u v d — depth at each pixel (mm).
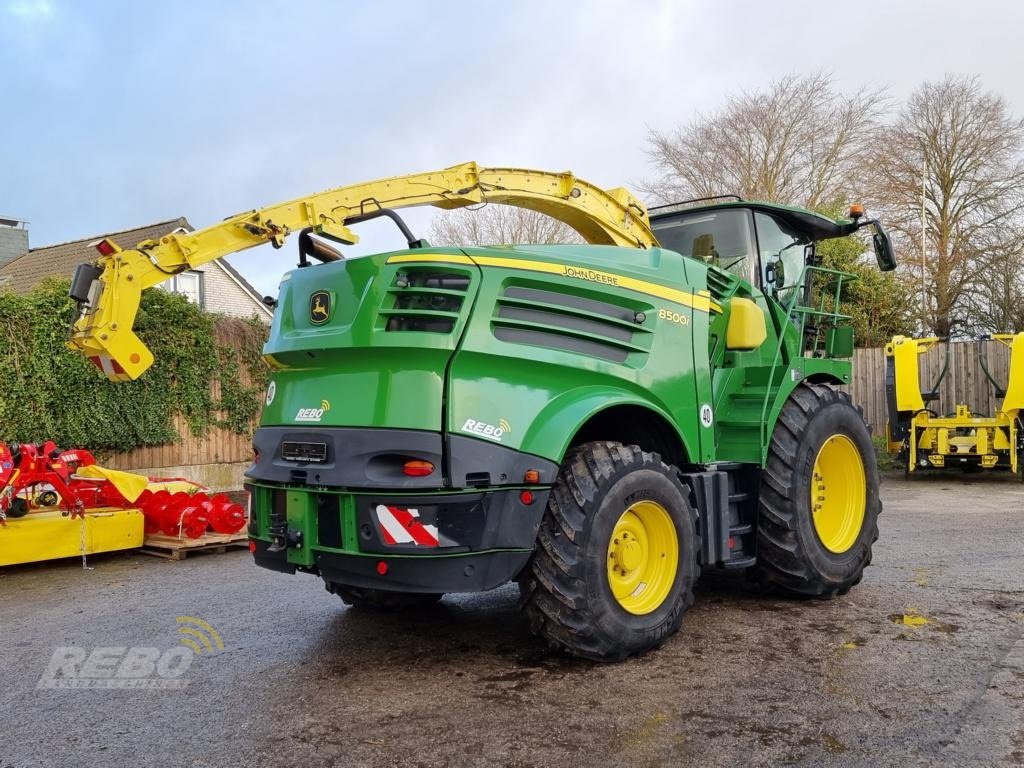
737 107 25266
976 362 14086
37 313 9359
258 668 4051
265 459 4230
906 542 7090
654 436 4648
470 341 3760
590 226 5516
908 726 3160
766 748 2996
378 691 3684
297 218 4559
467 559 3625
